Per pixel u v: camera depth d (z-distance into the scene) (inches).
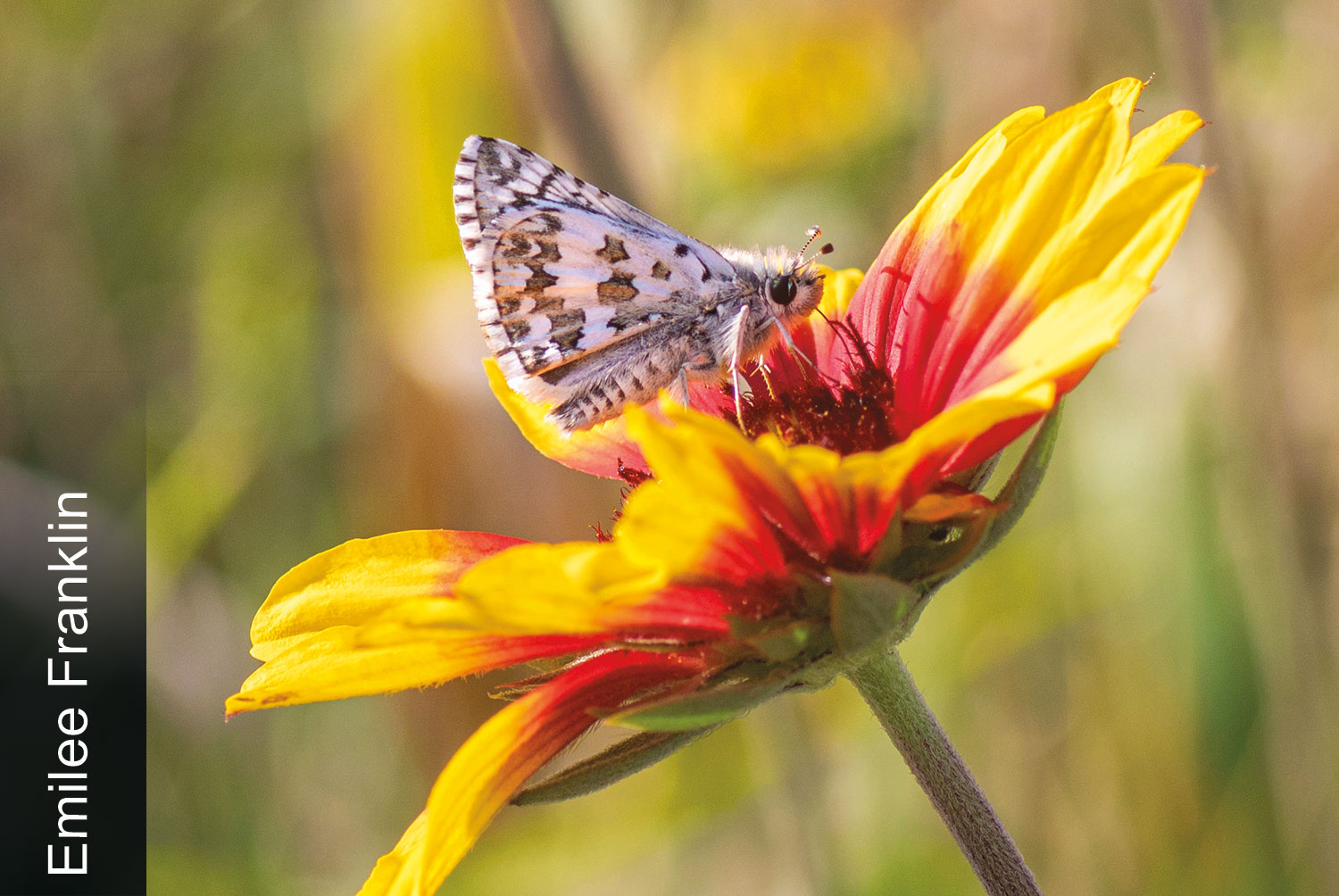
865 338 13.7
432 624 12.9
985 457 13.2
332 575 13.5
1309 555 14.8
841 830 15.2
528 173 13.7
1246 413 14.7
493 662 13.3
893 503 13.0
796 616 13.1
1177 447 15.1
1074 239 13.1
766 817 15.5
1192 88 14.6
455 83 15.2
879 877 15.1
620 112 14.6
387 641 12.9
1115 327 12.9
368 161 15.5
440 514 15.9
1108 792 15.2
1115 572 15.3
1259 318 14.7
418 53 15.2
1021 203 13.3
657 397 13.8
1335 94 15.1
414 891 13.0
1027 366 12.9
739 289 13.7
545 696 13.2
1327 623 14.8
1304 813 14.8
